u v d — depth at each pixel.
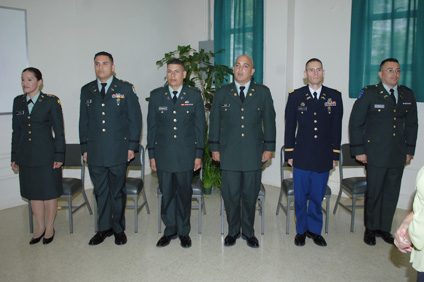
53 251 2.65
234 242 2.78
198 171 4.07
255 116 2.58
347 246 2.75
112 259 2.54
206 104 4.13
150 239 2.88
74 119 4.06
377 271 2.38
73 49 3.98
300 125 2.69
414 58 3.42
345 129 4.01
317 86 2.64
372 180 2.74
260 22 4.35
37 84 2.69
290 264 2.47
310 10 4.15
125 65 4.55
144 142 4.91
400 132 2.69
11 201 3.62
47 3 3.72
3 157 3.53
